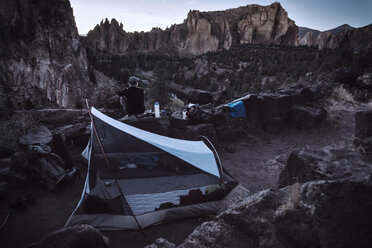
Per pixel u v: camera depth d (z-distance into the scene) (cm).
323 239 167
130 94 565
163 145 385
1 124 598
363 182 165
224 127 666
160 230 323
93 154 361
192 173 378
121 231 316
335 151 312
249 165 547
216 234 209
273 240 185
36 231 312
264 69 15400
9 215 338
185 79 18400
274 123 736
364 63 1280
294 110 752
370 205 158
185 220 347
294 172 319
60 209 359
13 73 12888
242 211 215
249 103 729
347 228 162
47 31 14900
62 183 404
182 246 200
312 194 186
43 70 13838
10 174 404
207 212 355
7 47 13150
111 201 323
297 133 727
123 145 367
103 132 372
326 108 843
